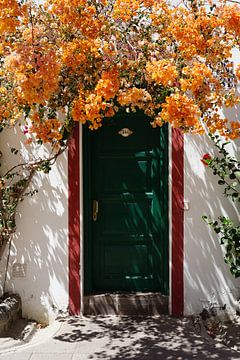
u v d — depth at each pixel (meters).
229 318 6.18
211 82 4.75
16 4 4.38
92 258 6.46
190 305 6.20
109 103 4.89
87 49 4.60
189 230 6.21
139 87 4.92
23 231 6.23
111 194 6.46
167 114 4.36
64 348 5.29
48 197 6.21
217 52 4.86
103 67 4.68
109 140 6.42
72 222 6.20
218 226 6.19
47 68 4.25
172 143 6.18
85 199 6.36
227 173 6.09
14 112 4.99
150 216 6.44
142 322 6.00
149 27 5.04
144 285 6.41
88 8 4.66
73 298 6.20
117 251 6.46
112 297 6.24
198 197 6.20
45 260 6.22
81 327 5.85
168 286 6.29
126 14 4.87
